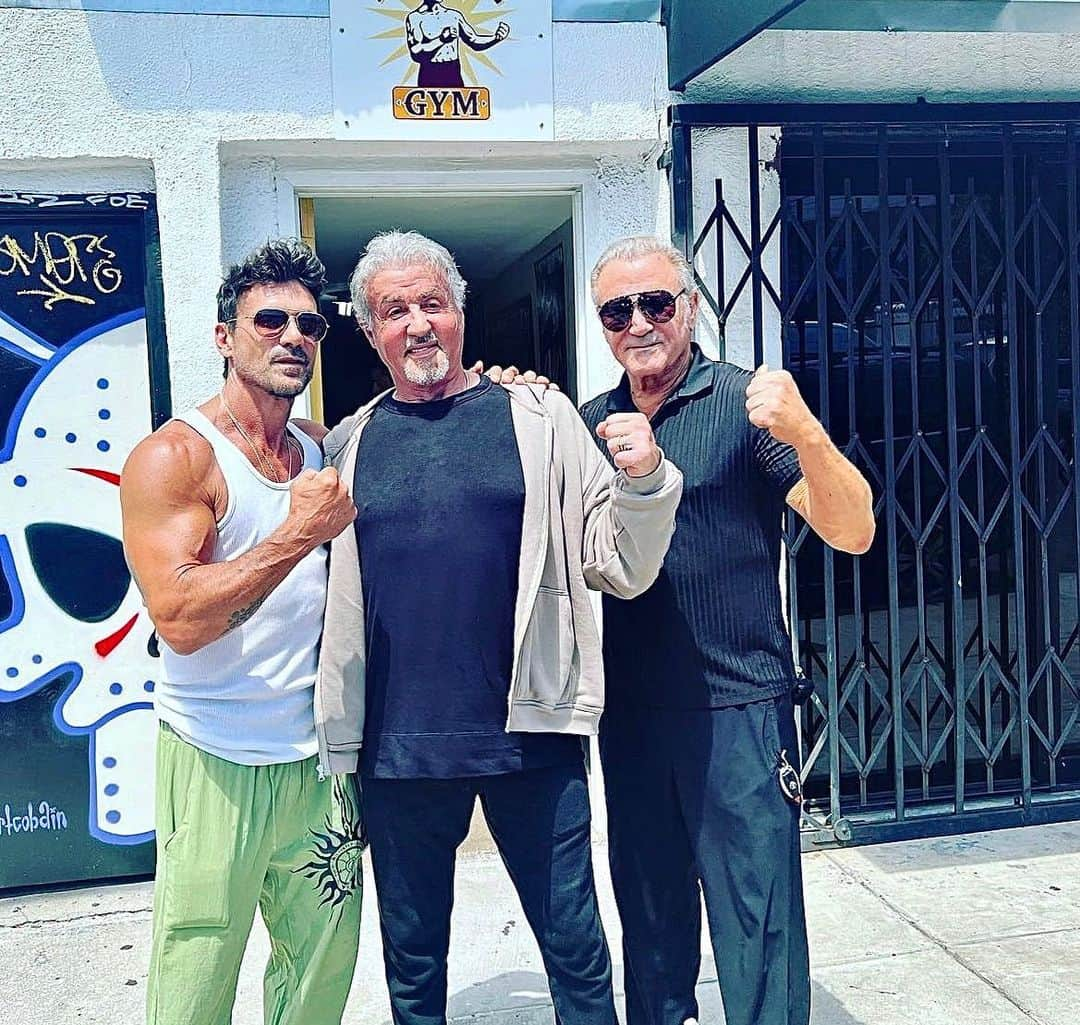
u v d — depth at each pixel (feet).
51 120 11.34
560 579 7.35
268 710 7.23
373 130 11.82
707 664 7.62
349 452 7.68
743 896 7.59
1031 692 13.75
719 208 12.52
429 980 7.71
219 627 6.63
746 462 7.61
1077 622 14.46
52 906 12.05
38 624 12.09
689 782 7.69
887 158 12.89
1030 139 13.71
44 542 12.05
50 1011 10.00
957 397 13.94
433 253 7.47
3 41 11.21
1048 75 13.14
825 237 13.24
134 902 12.11
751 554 7.66
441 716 7.25
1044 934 10.96
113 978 10.55
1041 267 13.97
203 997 7.25
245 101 11.62
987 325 13.96
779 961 7.59
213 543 6.98
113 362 12.08
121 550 12.19
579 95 12.17
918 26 11.16
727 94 12.61
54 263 11.89
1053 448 13.48
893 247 13.02
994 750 13.88
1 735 12.09
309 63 11.69
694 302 8.13
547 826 7.45
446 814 7.47
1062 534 14.30
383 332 7.43
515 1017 9.74
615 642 8.00
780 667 7.81
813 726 14.08
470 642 7.25
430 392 7.66
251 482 7.14
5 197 11.74
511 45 12.00
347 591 7.38
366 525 7.41
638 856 8.05
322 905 7.55
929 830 13.44
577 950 7.48
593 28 12.16
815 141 12.50
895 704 13.28
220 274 11.80
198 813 7.14
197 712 7.14
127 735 12.34
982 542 13.41
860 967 10.39
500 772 7.24
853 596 13.64
